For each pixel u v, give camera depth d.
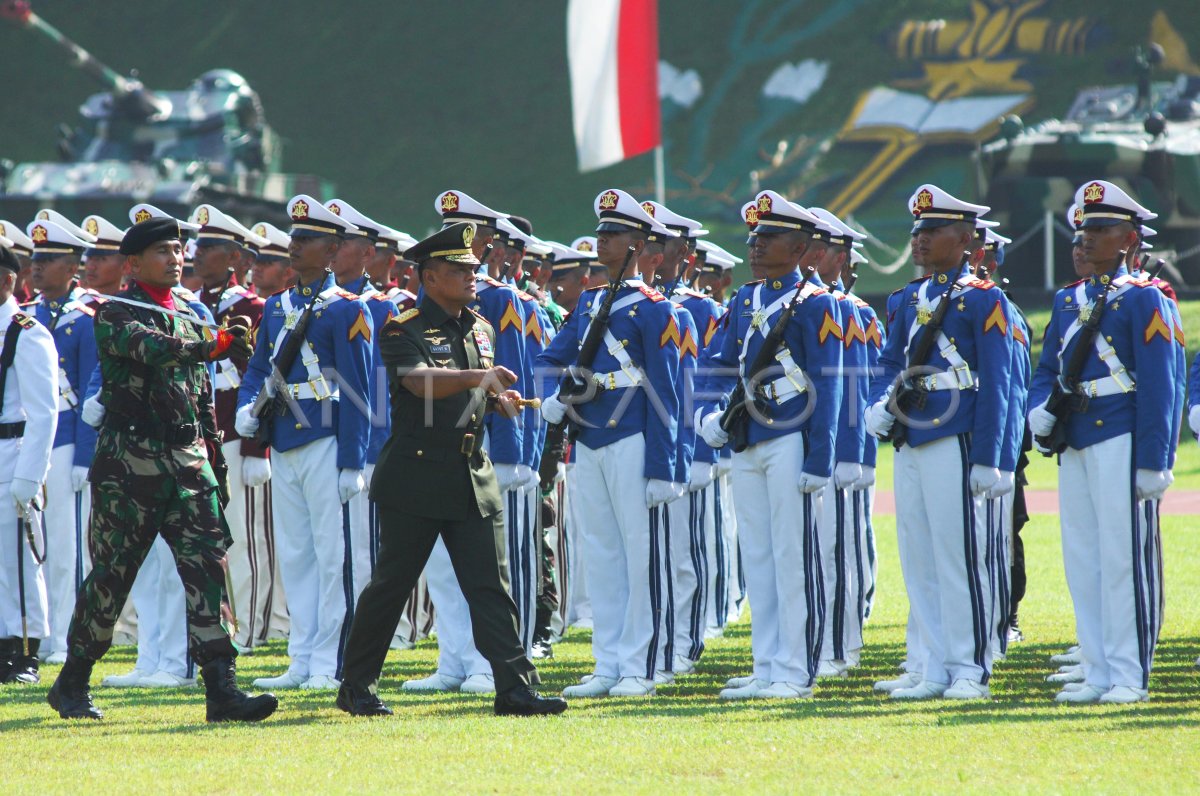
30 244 36.69
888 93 166.62
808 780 18.48
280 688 27.47
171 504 23.77
